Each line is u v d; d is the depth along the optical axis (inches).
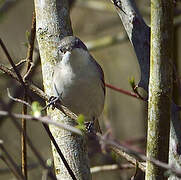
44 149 591.8
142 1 582.2
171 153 309.0
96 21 680.4
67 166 281.4
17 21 624.4
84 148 327.6
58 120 328.5
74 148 323.6
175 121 312.2
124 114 626.2
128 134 613.6
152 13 260.7
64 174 322.0
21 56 436.8
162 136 269.0
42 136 597.0
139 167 309.7
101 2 631.2
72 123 327.3
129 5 350.0
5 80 512.1
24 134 271.6
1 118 517.0
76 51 352.5
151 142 270.8
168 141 271.1
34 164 458.6
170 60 263.4
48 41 340.2
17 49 439.8
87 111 382.3
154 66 265.6
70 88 357.4
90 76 362.3
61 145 324.5
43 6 340.2
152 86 267.7
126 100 630.5
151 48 265.7
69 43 343.0
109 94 629.6
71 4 507.2
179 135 310.0
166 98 266.2
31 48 327.3
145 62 335.3
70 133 323.6
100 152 454.3
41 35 341.1
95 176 535.5
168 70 264.2
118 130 613.6
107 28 681.6
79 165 322.3
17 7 633.0
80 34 674.8
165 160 270.8
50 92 346.9
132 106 628.4
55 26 338.3
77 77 355.9
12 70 319.3
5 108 271.3
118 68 655.1
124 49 663.1
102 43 576.4
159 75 264.8
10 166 270.5
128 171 497.0
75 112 384.8
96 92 370.0
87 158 328.5
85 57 365.4
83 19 682.8
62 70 351.3
